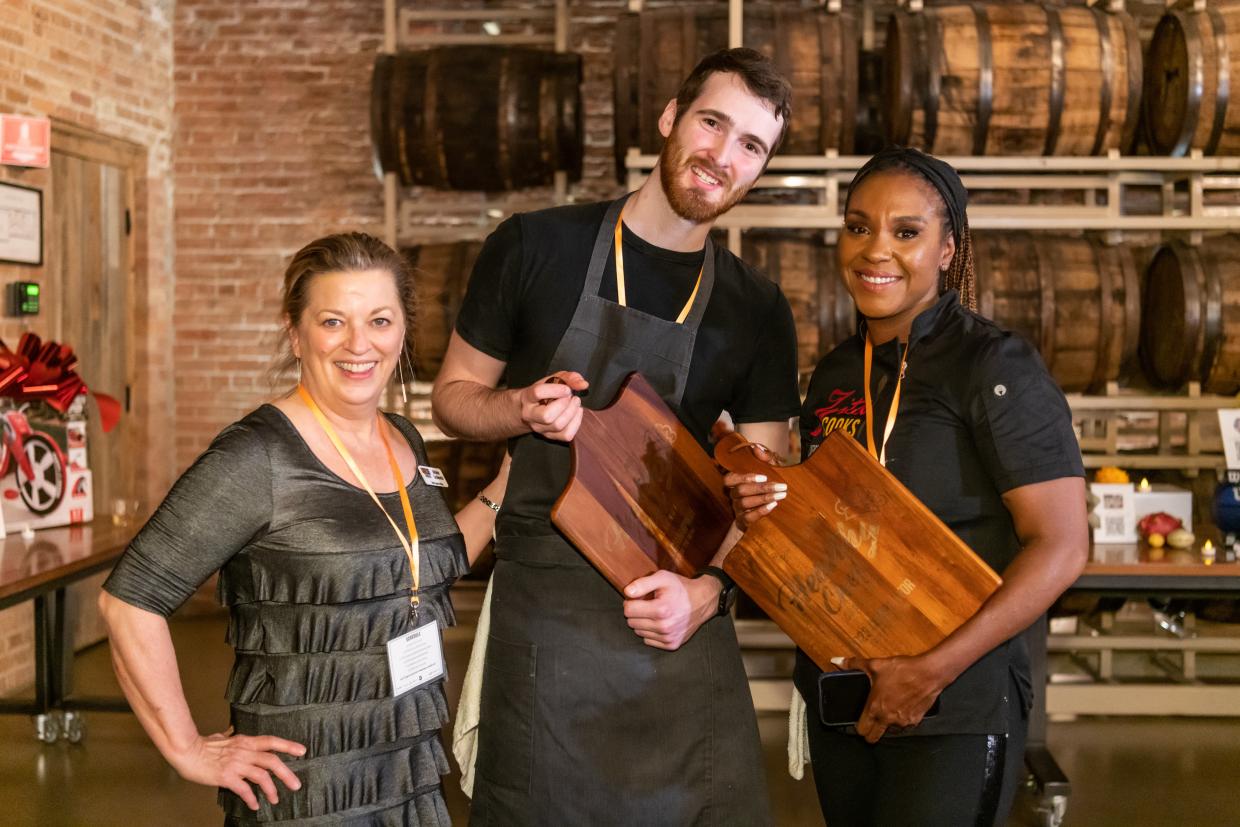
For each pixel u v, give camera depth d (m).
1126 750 3.88
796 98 4.43
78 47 4.86
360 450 1.53
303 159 5.75
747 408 1.94
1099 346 4.42
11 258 4.39
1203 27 4.35
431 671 1.51
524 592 1.73
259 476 1.42
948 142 4.38
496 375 1.85
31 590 2.86
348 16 5.70
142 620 1.37
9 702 3.83
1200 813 3.33
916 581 1.52
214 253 5.79
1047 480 1.54
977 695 1.58
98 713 4.19
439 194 5.66
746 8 4.60
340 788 1.42
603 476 1.58
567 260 1.77
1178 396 4.58
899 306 1.66
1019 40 4.30
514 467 1.78
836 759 1.73
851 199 1.70
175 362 5.82
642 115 4.46
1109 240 4.71
